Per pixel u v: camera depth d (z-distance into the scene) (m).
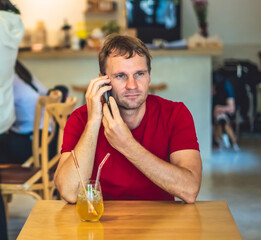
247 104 6.77
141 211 1.51
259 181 4.64
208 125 5.62
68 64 5.57
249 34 8.65
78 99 5.59
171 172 1.61
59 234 1.32
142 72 1.65
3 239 2.56
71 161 1.67
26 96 3.24
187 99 5.61
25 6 7.99
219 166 5.30
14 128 3.28
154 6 8.17
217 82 6.33
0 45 2.61
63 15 8.05
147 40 8.21
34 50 5.46
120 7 8.11
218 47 5.46
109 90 1.67
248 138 7.12
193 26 8.57
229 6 8.61
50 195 2.76
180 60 5.55
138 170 1.75
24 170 2.86
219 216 1.46
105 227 1.37
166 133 1.81
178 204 1.59
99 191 1.42
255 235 3.18
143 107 1.80
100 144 1.77
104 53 1.67
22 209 3.82
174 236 1.30
